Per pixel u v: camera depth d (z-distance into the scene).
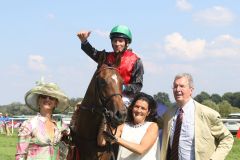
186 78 4.97
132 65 6.17
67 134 5.18
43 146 4.55
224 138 4.90
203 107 4.96
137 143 4.96
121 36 6.17
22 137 4.48
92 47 6.35
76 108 5.82
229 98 85.56
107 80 5.35
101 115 5.38
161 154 5.10
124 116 5.06
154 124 5.07
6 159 12.01
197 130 4.86
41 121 4.62
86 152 5.47
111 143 5.24
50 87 4.67
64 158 5.06
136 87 6.03
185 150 4.89
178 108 5.11
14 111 56.03
